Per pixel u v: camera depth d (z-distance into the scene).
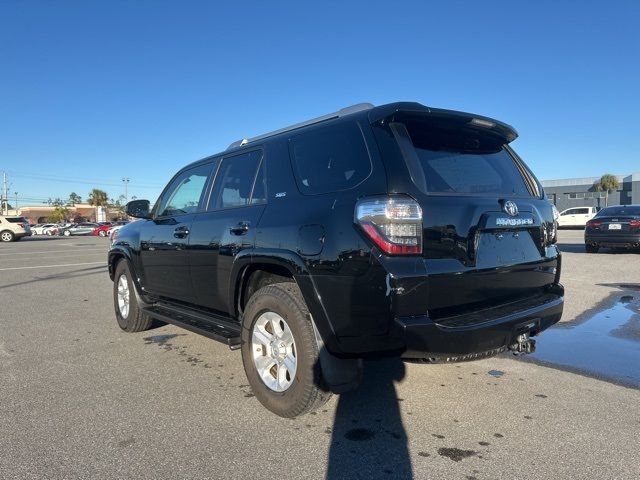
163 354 5.25
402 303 2.85
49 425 3.52
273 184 3.81
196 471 2.90
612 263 12.09
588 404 3.80
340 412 3.69
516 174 4.05
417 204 2.97
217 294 4.27
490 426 3.44
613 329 5.95
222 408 3.80
